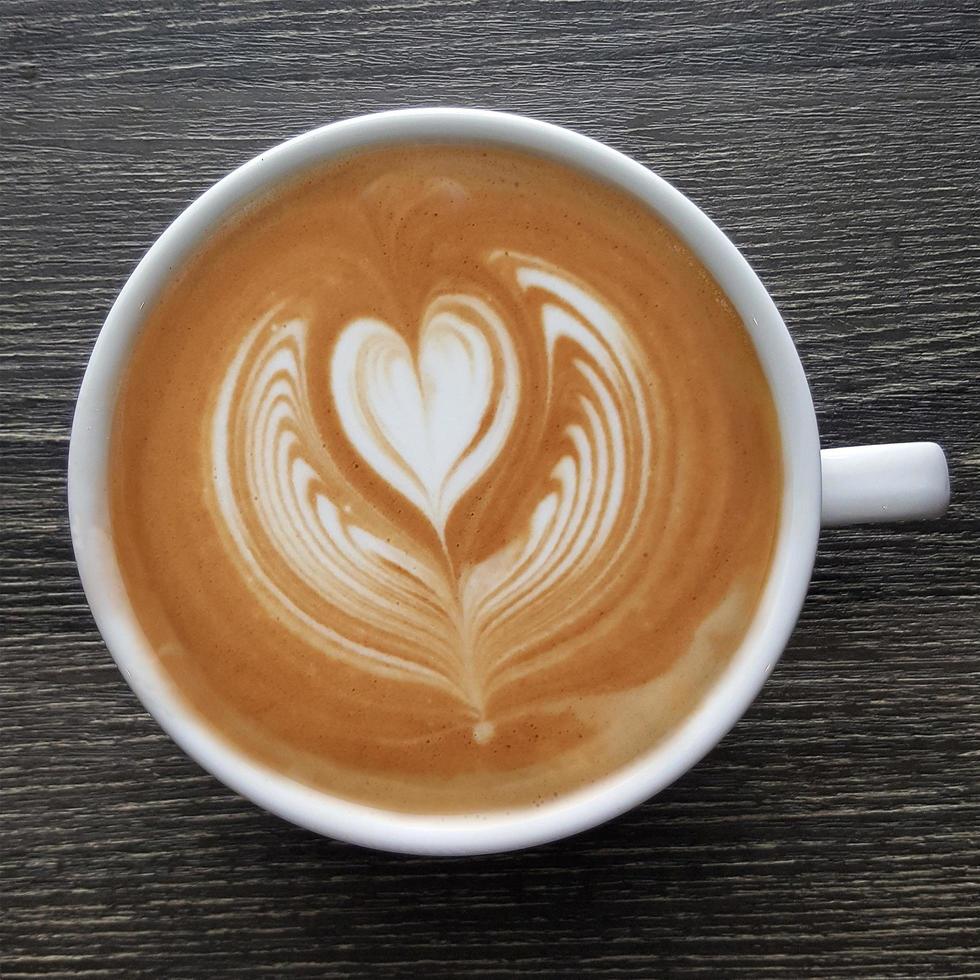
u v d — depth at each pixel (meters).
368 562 0.23
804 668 0.25
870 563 0.25
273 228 0.23
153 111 0.25
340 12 0.26
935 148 0.25
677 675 0.23
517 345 0.23
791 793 0.25
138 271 0.23
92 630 0.25
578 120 0.25
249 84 0.25
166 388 0.23
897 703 0.25
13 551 0.25
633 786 0.23
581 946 0.25
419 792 0.23
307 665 0.23
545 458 0.23
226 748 0.23
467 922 0.25
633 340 0.23
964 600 0.25
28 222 0.25
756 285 0.23
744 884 0.25
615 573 0.23
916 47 0.26
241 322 0.23
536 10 0.26
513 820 0.23
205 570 0.23
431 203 0.23
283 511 0.23
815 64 0.26
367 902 0.25
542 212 0.23
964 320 0.25
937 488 0.23
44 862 0.25
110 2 0.26
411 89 0.25
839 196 0.25
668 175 0.25
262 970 0.25
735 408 0.23
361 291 0.23
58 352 0.25
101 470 0.23
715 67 0.26
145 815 0.25
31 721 0.25
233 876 0.25
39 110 0.25
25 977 0.25
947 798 0.25
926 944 0.25
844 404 0.25
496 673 0.23
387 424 0.23
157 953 0.25
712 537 0.23
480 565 0.23
